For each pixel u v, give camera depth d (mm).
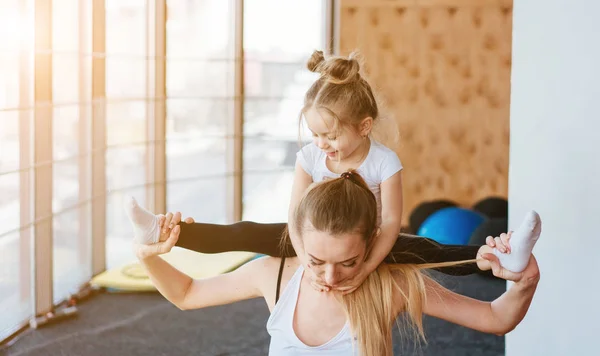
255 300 4754
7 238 3896
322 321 1910
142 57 5164
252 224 2080
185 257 5328
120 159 5160
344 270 1776
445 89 6902
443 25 6820
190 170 5930
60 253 4500
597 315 2391
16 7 3852
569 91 2555
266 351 3893
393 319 1972
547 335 2789
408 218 6902
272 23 6410
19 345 3887
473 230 5582
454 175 7012
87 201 4746
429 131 6961
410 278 1951
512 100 3029
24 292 4109
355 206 1732
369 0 6785
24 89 3975
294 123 6570
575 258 2539
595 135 2381
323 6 6664
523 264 1820
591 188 2414
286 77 6520
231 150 6152
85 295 4703
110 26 4883
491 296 4887
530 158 2889
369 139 2348
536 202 2844
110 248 5188
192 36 5770
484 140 6961
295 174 2438
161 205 5500
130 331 4129
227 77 6039
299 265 2014
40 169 4109
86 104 4625
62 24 4340
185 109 5812
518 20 2951
